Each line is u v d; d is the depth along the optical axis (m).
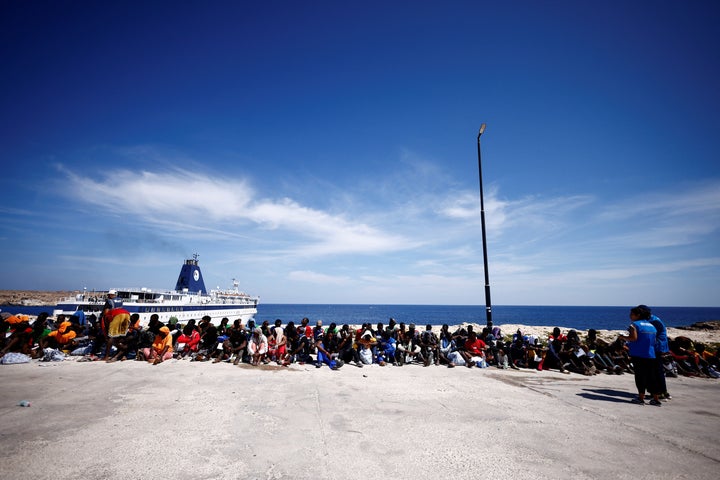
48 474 3.68
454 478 3.85
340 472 3.93
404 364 11.82
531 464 4.27
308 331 11.99
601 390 8.59
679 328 42.97
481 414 6.28
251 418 5.73
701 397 8.08
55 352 10.80
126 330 11.22
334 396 7.28
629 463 4.37
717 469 4.26
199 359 11.31
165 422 5.44
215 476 3.76
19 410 5.82
